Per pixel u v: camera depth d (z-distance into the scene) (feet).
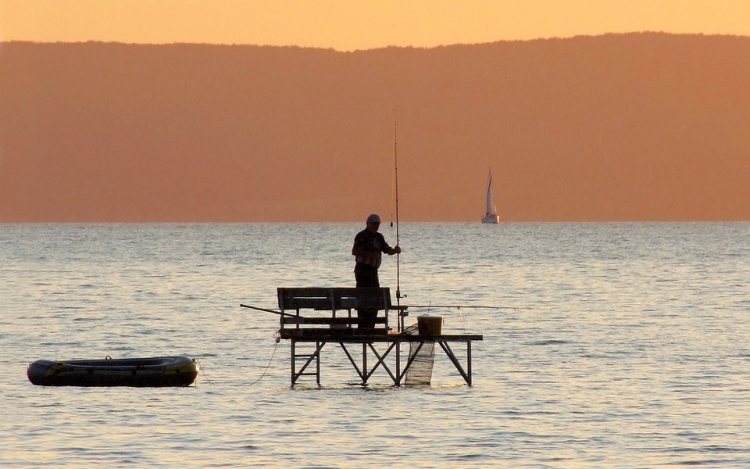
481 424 259.39
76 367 313.32
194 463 220.23
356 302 306.55
